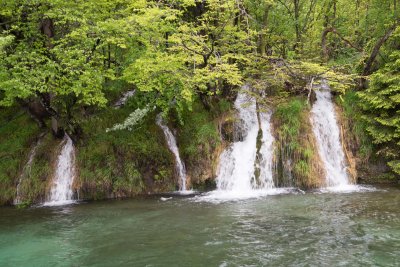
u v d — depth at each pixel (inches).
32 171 565.9
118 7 621.0
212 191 590.6
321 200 498.0
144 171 601.6
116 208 495.8
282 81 614.2
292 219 417.4
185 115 677.3
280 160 601.0
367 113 647.1
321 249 330.0
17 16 496.1
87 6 517.7
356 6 853.2
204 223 413.1
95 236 383.6
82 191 561.6
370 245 335.9
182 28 548.4
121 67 577.3
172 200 532.4
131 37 534.3
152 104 617.6
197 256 323.3
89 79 482.9
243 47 623.8
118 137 613.0
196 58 555.2
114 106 684.7
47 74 457.1
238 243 349.7
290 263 304.2
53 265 315.9
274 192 557.6
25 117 668.7
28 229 412.8
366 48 747.4
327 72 549.6
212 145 631.8
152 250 340.5
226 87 706.8
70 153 588.4
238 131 655.1
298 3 820.6
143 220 434.3
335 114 664.4
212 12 587.2
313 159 593.9
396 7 718.5
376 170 617.6
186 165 628.4
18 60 471.8
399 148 602.2
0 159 585.0
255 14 750.5
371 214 426.0
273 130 633.6
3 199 544.1
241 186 589.9
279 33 791.7
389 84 609.3
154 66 516.7
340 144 636.1
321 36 797.2
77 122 588.4
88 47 494.6
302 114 644.1
